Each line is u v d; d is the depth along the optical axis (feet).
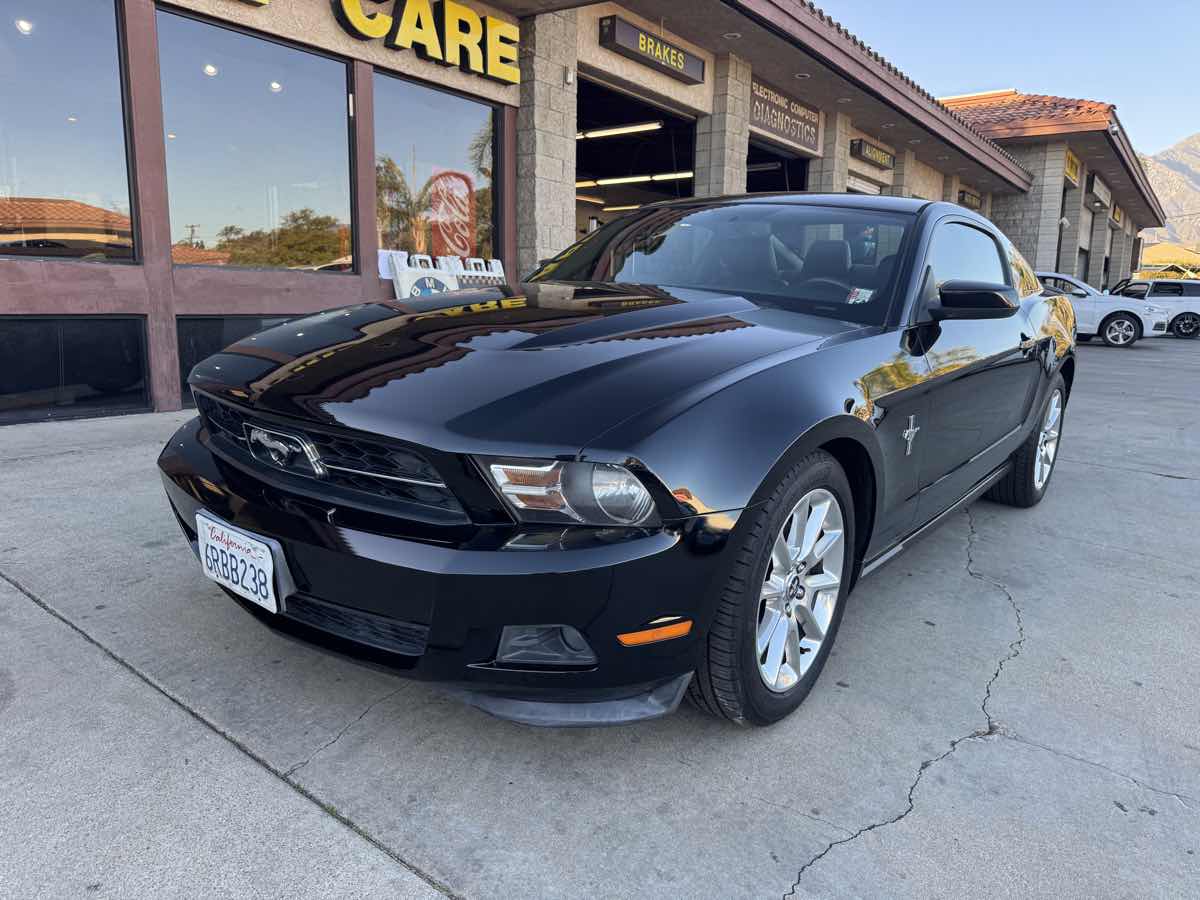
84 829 5.04
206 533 6.27
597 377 5.61
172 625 7.73
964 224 10.30
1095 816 5.61
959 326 8.98
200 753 5.85
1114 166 82.99
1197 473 16.34
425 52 23.44
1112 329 56.85
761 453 5.60
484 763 5.91
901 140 51.90
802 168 47.70
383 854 4.96
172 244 19.54
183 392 19.65
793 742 6.37
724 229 9.42
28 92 17.16
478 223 27.25
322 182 22.38
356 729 6.24
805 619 6.73
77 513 10.81
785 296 8.29
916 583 9.87
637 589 5.10
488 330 6.52
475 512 5.16
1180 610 9.25
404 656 5.35
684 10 29.89
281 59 20.94
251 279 20.59
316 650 5.76
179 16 18.84
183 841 4.98
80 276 17.47
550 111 27.63
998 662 7.86
